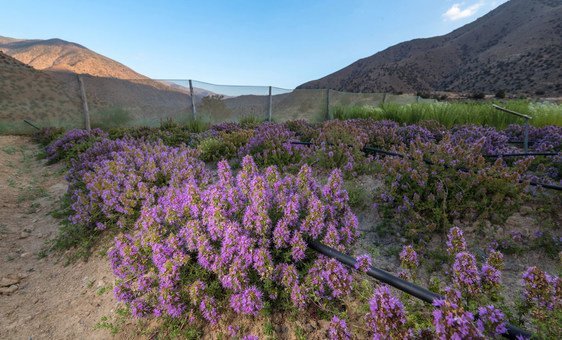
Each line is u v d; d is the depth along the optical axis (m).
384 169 4.63
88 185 4.82
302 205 3.09
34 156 9.36
